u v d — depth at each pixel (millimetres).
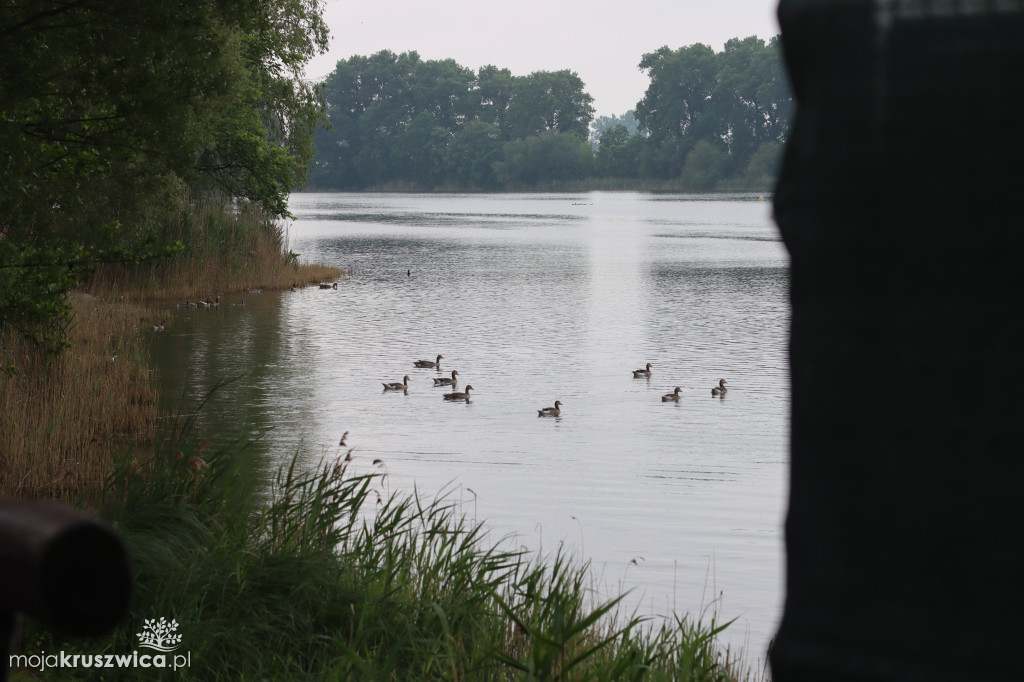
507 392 23797
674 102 195500
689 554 12930
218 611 7273
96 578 890
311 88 43375
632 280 50062
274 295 41562
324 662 6945
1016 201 933
